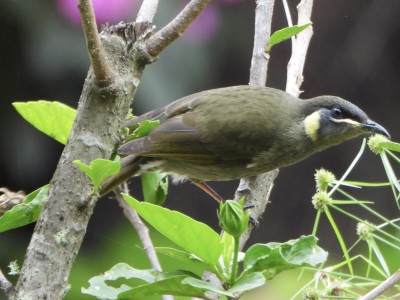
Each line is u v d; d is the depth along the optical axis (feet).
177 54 41.22
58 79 39.73
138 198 51.13
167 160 31.24
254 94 32.55
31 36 38.99
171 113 31.99
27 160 41.34
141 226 21.62
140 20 19.01
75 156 17.46
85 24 16.53
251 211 26.89
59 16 39.17
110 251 45.24
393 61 53.11
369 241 21.31
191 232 17.19
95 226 46.44
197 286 16.47
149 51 18.03
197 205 52.80
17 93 40.01
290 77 25.43
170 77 40.63
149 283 17.10
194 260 19.07
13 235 42.98
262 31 25.66
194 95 32.86
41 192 19.34
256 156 31.99
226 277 17.87
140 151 25.57
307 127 32.68
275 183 54.49
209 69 42.29
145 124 22.67
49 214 17.13
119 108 17.78
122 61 17.85
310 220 53.83
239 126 31.42
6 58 39.24
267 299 40.98
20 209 19.07
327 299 21.65
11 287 16.67
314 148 33.45
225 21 43.80
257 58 25.41
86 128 17.63
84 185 17.26
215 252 17.52
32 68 39.29
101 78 17.35
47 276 16.75
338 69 53.57
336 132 32.94
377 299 20.59
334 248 51.98
